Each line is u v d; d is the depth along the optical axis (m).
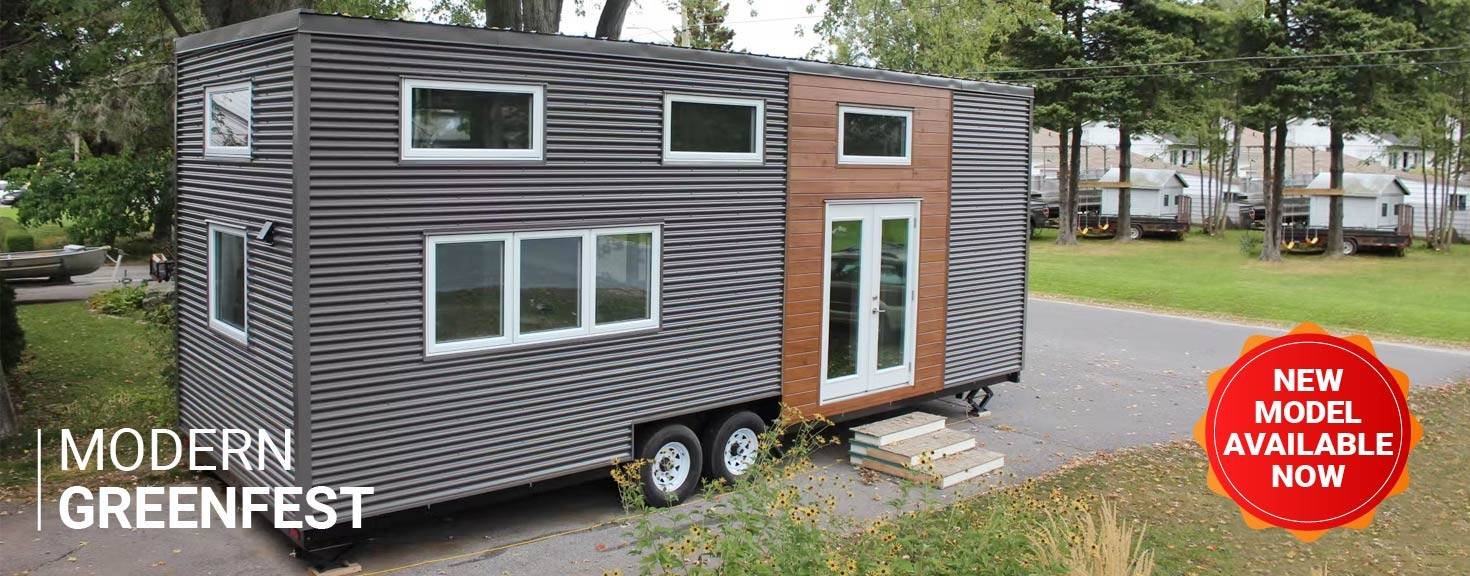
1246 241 35.97
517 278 7.49
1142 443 10.95
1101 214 41.59
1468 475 9.94
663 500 8.54
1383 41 28.94
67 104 14.12
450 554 7.51
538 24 13.11
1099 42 34.56
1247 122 32.06
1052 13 32.06
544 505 8.64
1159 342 17.67
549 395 7.74
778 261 9.20
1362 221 34.97
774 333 9.25
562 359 7.79
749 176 8.88
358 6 16.89
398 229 6.89
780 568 5.28
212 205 7.95
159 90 19.12
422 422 7.12
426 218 7.00
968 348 11.30
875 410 10.38
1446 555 7.90
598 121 7.80
